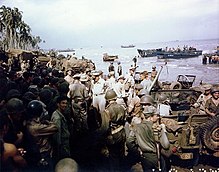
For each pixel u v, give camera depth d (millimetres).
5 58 13992
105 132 4695
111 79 8234
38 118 3498
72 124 4957
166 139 4281
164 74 23812
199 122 5785
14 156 2676
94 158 4551
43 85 5980
